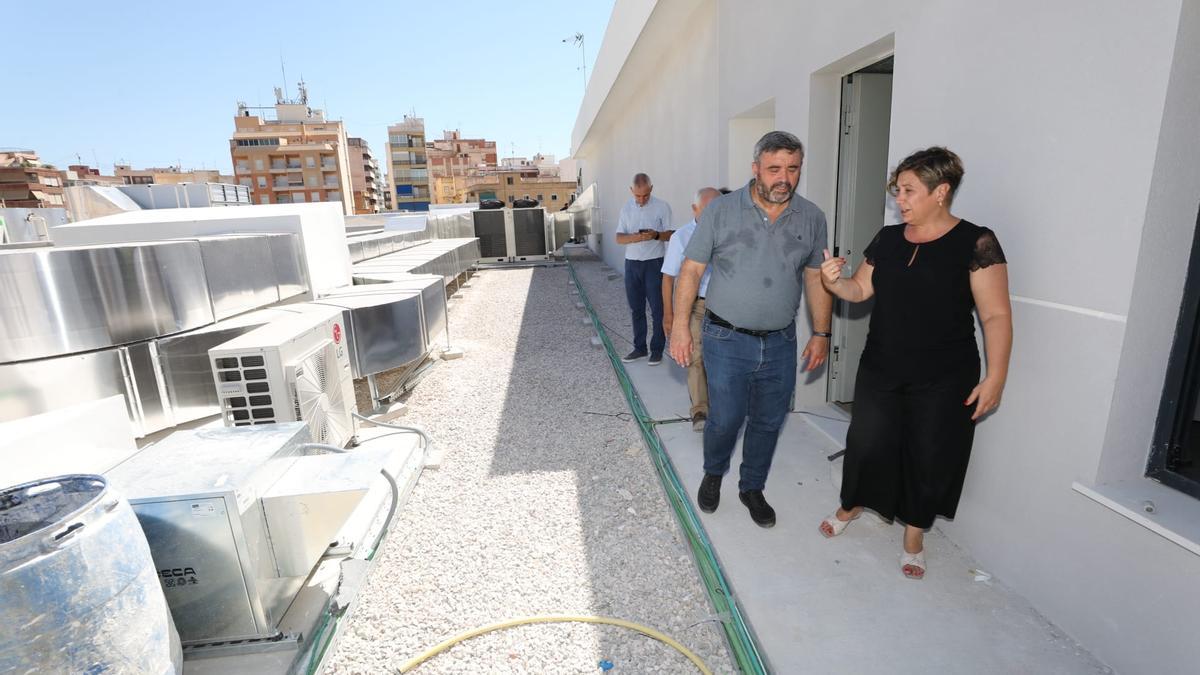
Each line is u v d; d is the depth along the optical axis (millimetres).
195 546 1916
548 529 2924
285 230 5160
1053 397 2002
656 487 3301
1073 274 1896
